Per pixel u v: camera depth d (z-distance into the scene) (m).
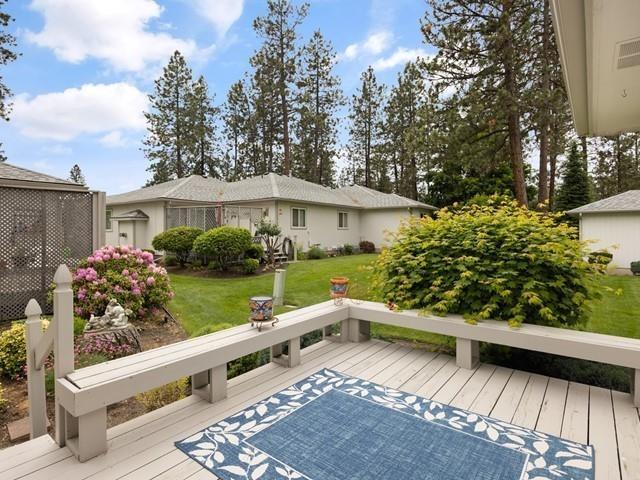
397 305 3.64
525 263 3.18
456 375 3.02
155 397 2.85
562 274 3.21
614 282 8.59
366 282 8.05
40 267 5.70
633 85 2.81
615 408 2.48
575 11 1.91
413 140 12.37
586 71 2.59
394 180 25.59
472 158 11.72
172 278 9.53
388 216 17.53
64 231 5.92
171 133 23.16
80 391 1.79
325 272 9.70
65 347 1.97
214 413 2.37
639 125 3.79
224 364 2.53
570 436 2.14
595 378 2.98
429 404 2.51
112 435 2.10
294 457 1.91
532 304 3.11
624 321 5.09
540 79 10.95
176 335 4.85
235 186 16.52
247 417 2.32
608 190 22.42
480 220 3.70
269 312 2.94
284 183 15.56
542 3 10.42
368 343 3.84
